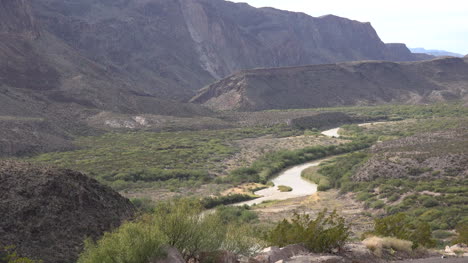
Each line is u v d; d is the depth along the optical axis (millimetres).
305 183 82500
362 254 12633
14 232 17141
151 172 88250
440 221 46219
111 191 24562
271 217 52688
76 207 20594
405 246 14047
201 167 98625
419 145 91438
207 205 62469
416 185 64312
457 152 74812
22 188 19609
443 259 12492
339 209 59156
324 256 11305
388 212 54812
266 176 87938
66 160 101062
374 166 76375
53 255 16969
